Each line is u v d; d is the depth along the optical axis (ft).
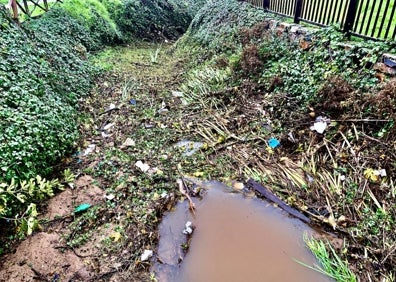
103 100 18.17
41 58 16.37
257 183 11.10
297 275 8.19
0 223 9.16
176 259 8.70
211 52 22.97
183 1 43.47
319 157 11.51
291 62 15.60
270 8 20.74
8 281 7.89
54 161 11.99
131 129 15.15
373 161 10.28
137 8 35.86
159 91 19.74
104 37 29.43
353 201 9.64
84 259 8.61
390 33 13.32
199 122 15.37
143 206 10.40
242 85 16.96
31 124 11.24
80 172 12.00
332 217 9.36
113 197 10.75
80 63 20.45
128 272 8.27
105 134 14.76
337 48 13.29
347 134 11.37
